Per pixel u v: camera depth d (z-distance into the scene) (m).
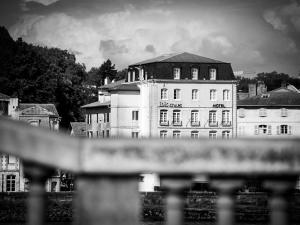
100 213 20.05
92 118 168.12
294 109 158.38
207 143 20.14
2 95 145.00
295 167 20.17
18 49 188.38
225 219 20.25
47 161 20.08
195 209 109.12
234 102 155.88
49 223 104.81
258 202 108.00
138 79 156.88
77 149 20.08
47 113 140.12
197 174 20.11
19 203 107.25
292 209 91.88
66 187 141.75
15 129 20.16
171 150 20.08
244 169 20.11
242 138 20.33
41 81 184.75
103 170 20.02
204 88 154.25
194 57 156.62
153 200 109.00
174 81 152.38
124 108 153.00
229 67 156.62
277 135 157.88
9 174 127.31
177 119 153.25
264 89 169.38
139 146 20.09
